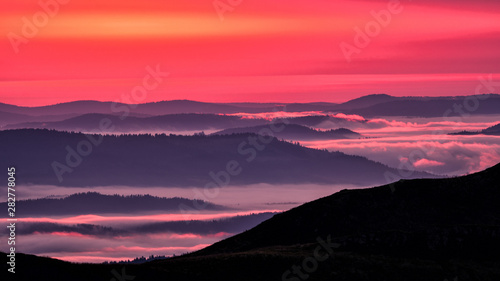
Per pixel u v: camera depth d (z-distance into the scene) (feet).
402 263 473.67
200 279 421.18
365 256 486.38
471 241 510.17
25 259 417.69
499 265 482.69
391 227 592.60
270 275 437.58
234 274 433.89
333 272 446.60
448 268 469.16
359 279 442.50
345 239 518.37
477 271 468.75
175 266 439.22
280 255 463.83
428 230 524.11
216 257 460.55
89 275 405.59
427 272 460.14
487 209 610.24
